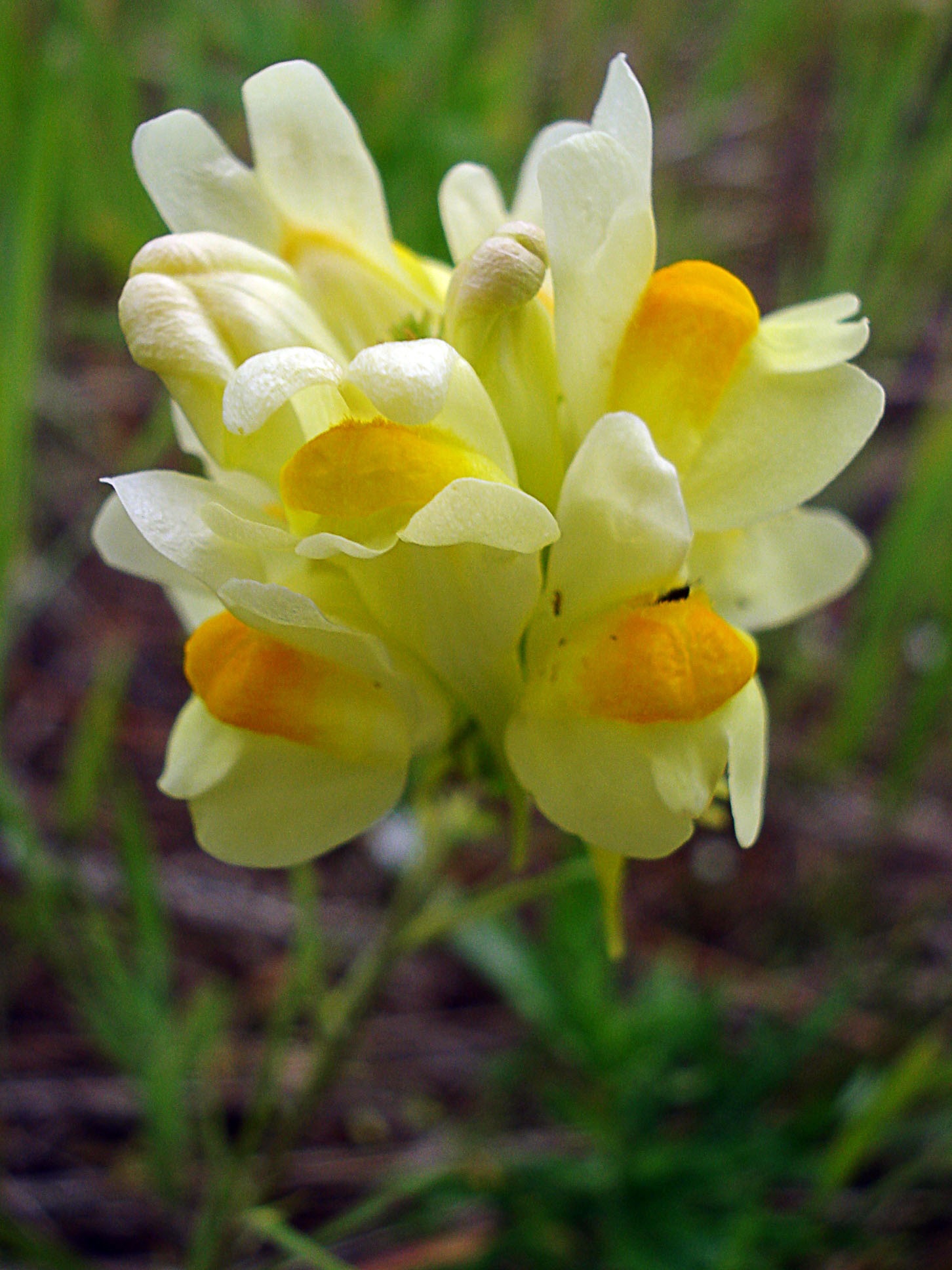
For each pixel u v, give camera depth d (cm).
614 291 6
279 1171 8
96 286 17
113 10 18
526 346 6
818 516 7
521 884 8
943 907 14
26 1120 11
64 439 16
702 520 6
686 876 14
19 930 11
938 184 16
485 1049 12
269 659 6
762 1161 10
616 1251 10
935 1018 12
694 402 6
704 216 20
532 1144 12
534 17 18
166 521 6
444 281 7
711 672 6
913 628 16
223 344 6
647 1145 11
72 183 15
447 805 8
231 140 19
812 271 19
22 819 10
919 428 17
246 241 7
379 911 13
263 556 6
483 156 15
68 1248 10
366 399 6
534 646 6
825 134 22
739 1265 9
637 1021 11
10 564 11
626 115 6
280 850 6
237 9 16
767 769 15
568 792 6
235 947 13
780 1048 11
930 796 15
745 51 20
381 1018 12
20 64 15
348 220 7
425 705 6
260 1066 12
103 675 13
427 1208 10
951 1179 11
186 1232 11
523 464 6
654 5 21
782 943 13
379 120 15
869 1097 10
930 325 19
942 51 20
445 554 6
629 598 6
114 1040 10
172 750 6
